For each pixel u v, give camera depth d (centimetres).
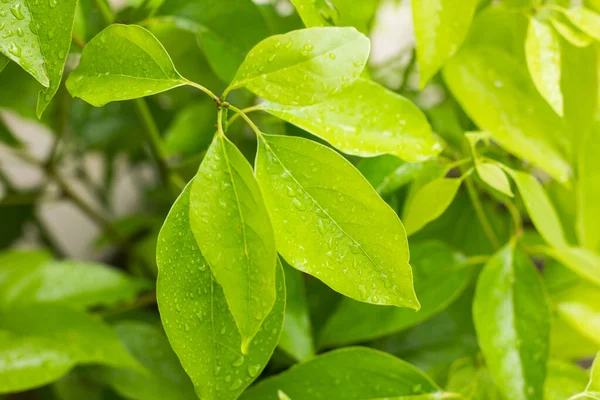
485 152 73
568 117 70
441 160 69
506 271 69
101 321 74
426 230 78
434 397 66
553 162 70
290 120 61
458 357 78
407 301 58
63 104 92
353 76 58
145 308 96
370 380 67
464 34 65
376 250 58
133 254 113
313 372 67
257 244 57
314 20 62
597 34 66
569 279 75
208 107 85
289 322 69
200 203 57
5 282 79
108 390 88
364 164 67
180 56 84
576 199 74
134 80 59
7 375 70
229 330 59
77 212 152
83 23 72
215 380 59
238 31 71
